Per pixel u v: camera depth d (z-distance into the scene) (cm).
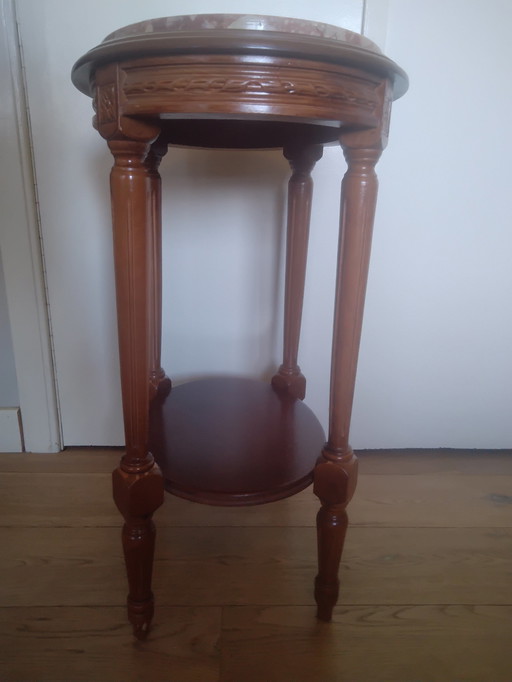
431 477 103
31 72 86
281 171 94
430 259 99
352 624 68
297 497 95
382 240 98
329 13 85
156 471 59
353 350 58
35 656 62
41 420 106
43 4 83
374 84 51
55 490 95
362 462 109
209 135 75
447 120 91
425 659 63
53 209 94
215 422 78
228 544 82
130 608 63
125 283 52
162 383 88
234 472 64
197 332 104
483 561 80
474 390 109
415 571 77
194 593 72
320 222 96
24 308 98
